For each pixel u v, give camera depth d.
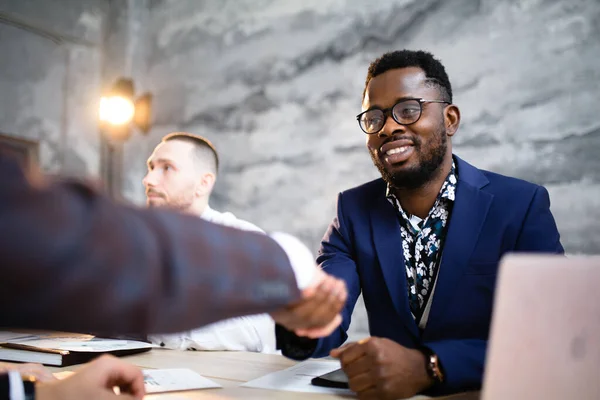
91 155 4.63
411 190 1.57
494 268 1.46
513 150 3.00
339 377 1.10
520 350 0.58
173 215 0.54
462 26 3.22
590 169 2.78
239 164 4.06
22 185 0.44
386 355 1.00
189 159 2.57
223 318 0.56
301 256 0.73
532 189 1.53
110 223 0.46
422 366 1.03
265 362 1.37
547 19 2.96
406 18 3.43
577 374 0.62
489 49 3.12
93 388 0.83
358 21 3.63
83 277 0.43
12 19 4.14
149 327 0.49
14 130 4.14
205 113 4.27
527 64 3.00
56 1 4.43
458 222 1.51
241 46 4.15
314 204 3.71
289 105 3.88
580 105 2.83
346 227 1.70
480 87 3.13
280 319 0.80
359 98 3.59
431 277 1.57
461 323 1.46
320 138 3.72
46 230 0.42
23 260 0.41
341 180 3.62
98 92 4.70
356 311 3.43
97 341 1.54
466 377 1.03
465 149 3.14
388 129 1.51
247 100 4.08
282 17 3.97
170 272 0.50
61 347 1.38
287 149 3.86
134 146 4.56
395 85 1.51
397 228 1.60
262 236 0.61
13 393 0.63
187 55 4.41
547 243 1.46
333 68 3.71
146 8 4.64
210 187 2.65
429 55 1.57
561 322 0.60
